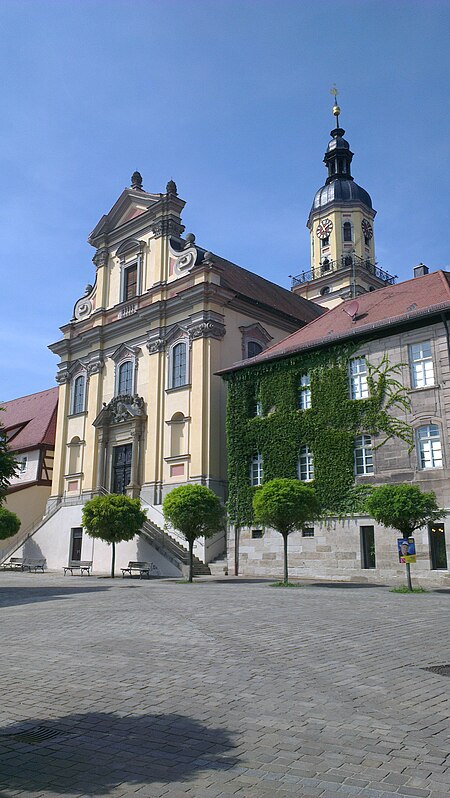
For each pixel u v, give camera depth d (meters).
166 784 5.43
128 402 44.31
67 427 50.06
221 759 5.99
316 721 7.08
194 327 41.00
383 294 34.34
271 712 7.42
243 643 11.64
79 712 7.53
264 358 34.06
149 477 41.44
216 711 7.48
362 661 10.05
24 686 8.78
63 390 51.09
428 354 28.00
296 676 9.10
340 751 6.16
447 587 24.45
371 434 29.22
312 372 32.06
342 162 69.62
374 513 22.56
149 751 6.22
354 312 32.72
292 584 25.42
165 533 37.44
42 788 5.36
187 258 43.91
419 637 12.16
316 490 30.45
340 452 30.03
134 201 49.28
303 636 12.29
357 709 7.52
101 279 50.34
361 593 21.30
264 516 25.84
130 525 33.50
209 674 9.27
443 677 9.03
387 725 6.93
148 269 46.88
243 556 33.03
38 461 53.84
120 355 46.84
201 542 35.00
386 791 5.26
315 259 67.06
